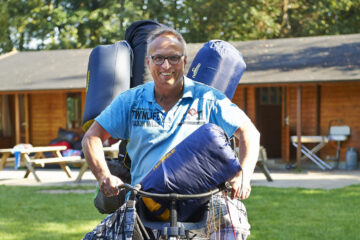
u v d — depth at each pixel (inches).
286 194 508.7
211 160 146.6
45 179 705.6
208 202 152.9
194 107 158.6
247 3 1423.5
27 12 1496.1
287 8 1462.8
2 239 334.3
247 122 158.9
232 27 1402.6
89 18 1406.3
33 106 1019.9
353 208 429.1
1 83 954.1
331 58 843.4
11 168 927.0
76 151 909.2
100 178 151.6
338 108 866.8
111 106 162.1
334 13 1435.8
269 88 924.6
